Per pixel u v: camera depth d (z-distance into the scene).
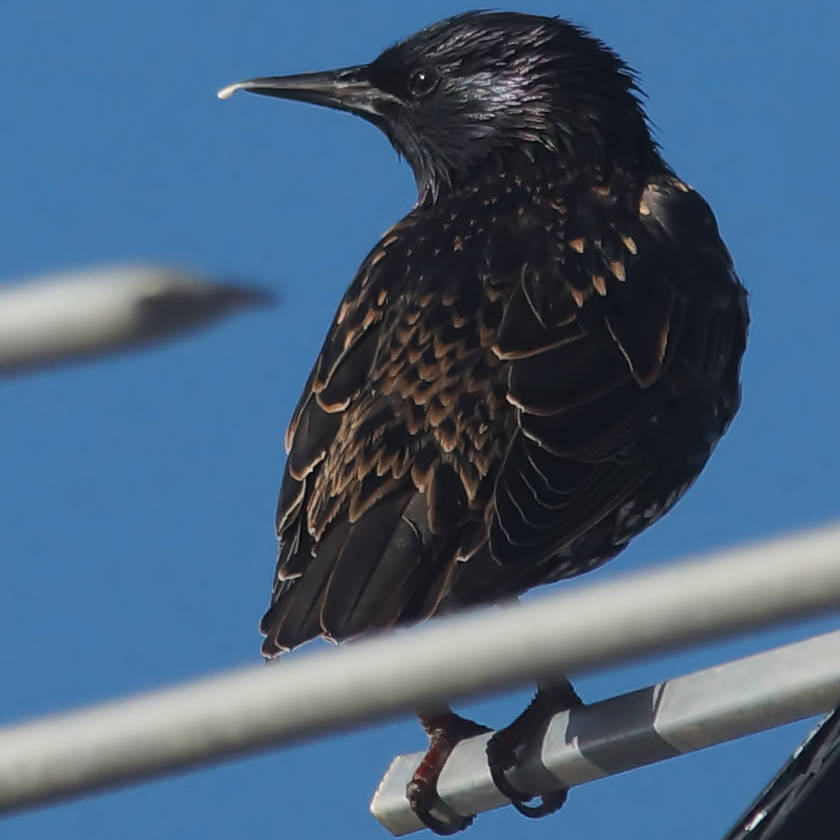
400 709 2.53
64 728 2.60
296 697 2.56
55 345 2.15
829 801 4.59
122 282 2.14
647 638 2.44
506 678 2.49
